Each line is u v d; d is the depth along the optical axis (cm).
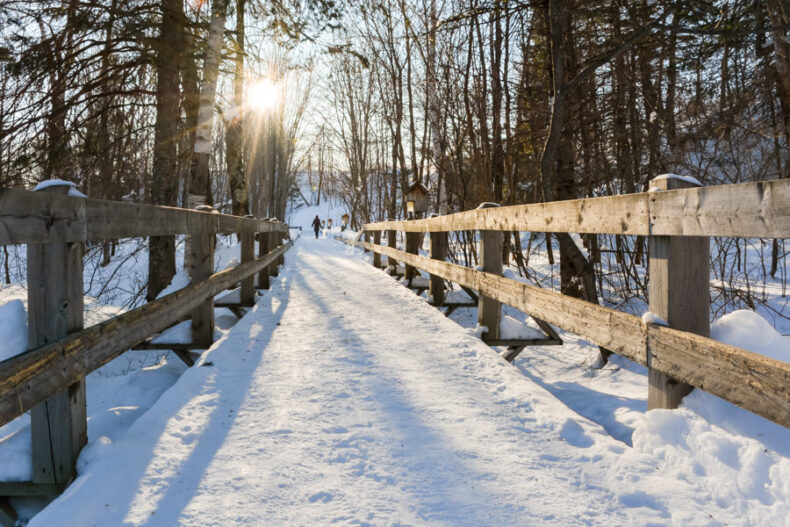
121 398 355
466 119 1216
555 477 194
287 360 368
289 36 942
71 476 205
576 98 705
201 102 795
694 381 196
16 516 209
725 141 749
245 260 655
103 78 759
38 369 176
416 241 871
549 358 528
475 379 324
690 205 199
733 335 221
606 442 221
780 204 154
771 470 172
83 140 731
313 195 9081
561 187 708
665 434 210
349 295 723
